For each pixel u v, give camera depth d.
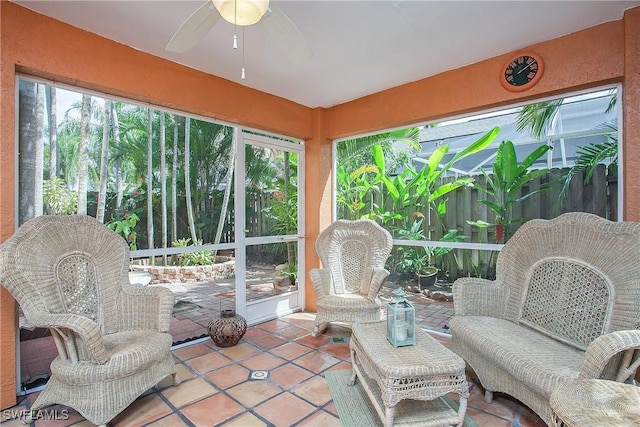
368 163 4.32
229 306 3.53
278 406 2.06
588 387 1.30
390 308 2.01
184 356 2.79
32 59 2.11
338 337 3.23
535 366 1.69
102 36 2.41
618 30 2.26
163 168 3.01
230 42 2.50
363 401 2.10
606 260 1.99
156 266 3.00
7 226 2.04
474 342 2.08
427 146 4.02
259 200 3.74
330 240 3.60
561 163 3.10
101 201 2.65
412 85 3.28
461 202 3.69
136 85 2.59
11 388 2.06
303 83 3.32
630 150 2.17
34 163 2.33
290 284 4.06
